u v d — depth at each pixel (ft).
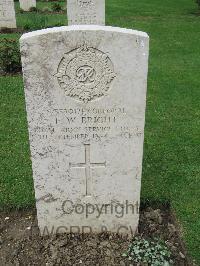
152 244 4.42
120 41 3.60
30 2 16.28
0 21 13.43
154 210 4.98
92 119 3.96
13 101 7.90
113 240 4.53
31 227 4.75
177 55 11.09
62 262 4.22
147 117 7.38
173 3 18.37
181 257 4.32
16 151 6.19
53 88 3.80
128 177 4.28
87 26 3.64
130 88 3.81
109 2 18.34
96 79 3.77
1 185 5.39
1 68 9.59
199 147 6.41
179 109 7.77
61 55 3.65
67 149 4.11
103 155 4.16
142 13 16.08
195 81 9.21
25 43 3.58
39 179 4.26
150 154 6.17
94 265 4.18
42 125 3.98
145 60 3.68
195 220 4.83
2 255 4.37
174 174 5.69
